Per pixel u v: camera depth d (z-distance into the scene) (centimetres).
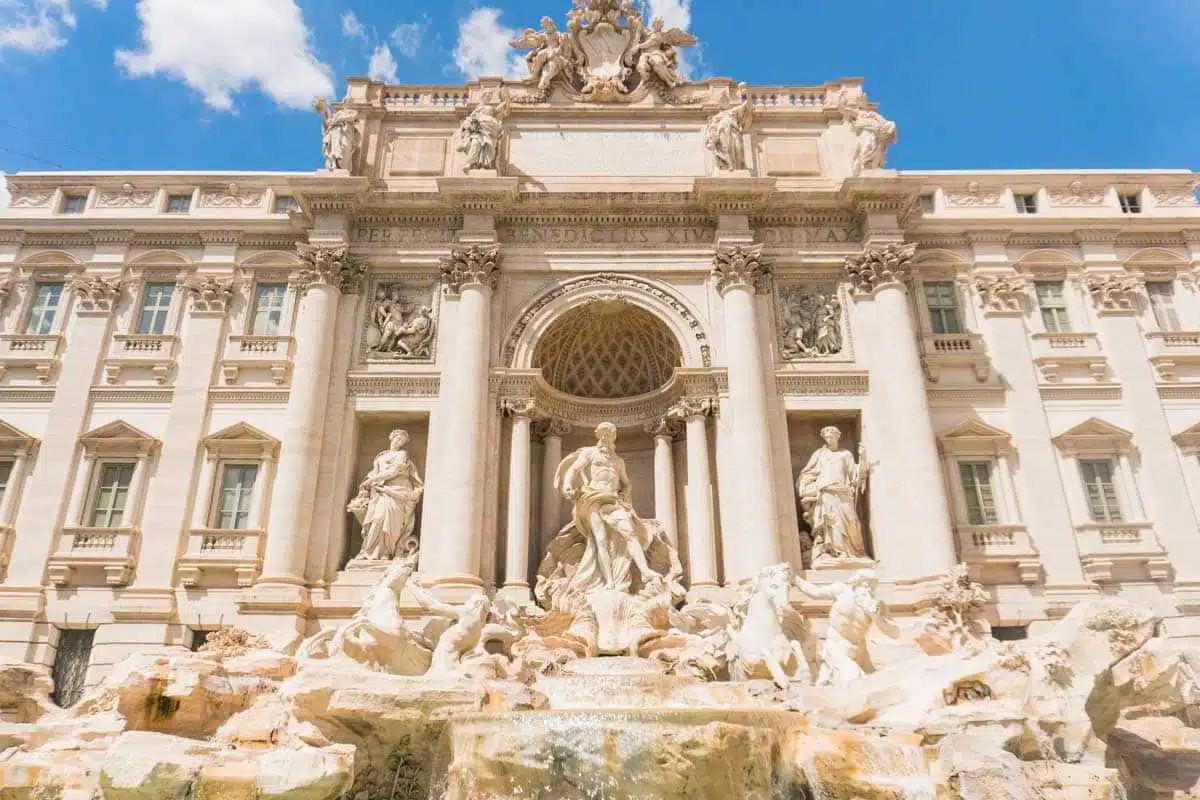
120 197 2997
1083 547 2534
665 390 2725
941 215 2947
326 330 2634
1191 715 1691
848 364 2692
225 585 2444
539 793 1230
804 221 2856
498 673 1786
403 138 2988
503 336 2698
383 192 2766
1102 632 1619
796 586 1991
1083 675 1538
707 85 3077
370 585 2364
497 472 2536
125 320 2822
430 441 2550
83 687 2331
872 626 2152
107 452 2616
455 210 2791
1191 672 1658
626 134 3000
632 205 2798
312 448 2486
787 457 2573
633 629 2156
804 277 2819
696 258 2803
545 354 2809
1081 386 2745
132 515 2531
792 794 1317
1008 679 1517
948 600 2231
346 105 2977
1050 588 2472
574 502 2455
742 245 2738
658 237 2838
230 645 2097
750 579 2319
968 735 1306
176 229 2905
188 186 3006
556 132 2992
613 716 1283
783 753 1341
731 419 2567
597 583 2348
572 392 2916
